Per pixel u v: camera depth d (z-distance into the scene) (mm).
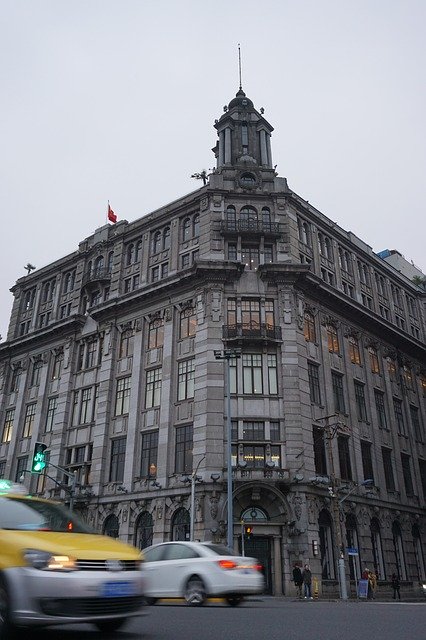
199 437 33844
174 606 13312
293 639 7152
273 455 33594
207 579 13430
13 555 6551
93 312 44750
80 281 49781
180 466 34781
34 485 43000
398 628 8641
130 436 38094
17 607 6234
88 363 44781
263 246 40344
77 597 6305
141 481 36094
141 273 44375
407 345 50281
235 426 34188
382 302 51062
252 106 48781
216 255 39594
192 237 42344
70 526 7918
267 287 38656
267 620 9547
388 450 42906
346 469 37656
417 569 40562
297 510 32000
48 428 44750
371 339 46062
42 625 6344
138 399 39094
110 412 40625
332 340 41719
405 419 46750
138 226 46469
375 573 36250
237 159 45125
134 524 35312
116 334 43312
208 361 35625
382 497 39844
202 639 6957
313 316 40344
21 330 53562
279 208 41781
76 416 43281
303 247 42781
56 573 6352
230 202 41906
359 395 42312
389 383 46281
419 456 46594
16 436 46594
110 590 6621
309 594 28750
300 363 36469
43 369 47781
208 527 31375
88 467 40219
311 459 34156
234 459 33281
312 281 39531
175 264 42156
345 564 33969
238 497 32188
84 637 7012
